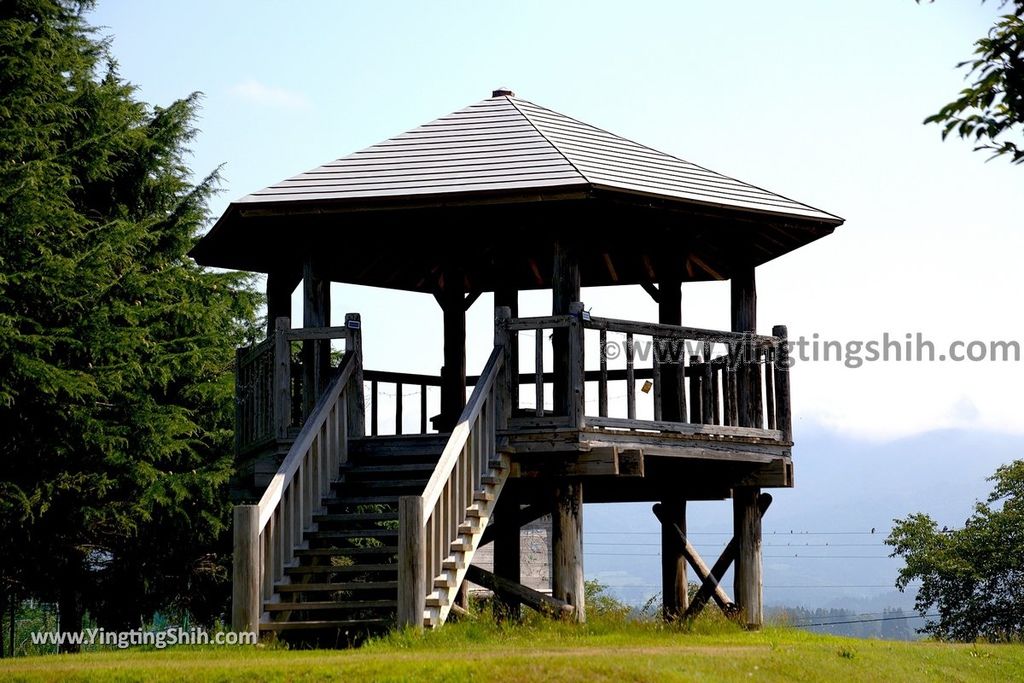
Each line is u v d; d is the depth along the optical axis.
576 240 15.43
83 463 24.02
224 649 12.52
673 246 17.75
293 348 24.09
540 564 35.03
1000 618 38.34
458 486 13.91
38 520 24.03
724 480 17.16
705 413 15.95
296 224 15.90
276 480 13.73
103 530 25.98
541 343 15.09
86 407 23.92
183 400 27.39
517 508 18.45
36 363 22.16
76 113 26.48
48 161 23.34
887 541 42.22
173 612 30.58
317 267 16.16
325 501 14.80
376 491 15.47
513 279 17.84
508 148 16.25
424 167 15.91
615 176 15.43
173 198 28.83
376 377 18.27
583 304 15.09
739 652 12.78
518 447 14.97
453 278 18.17
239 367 17.86
